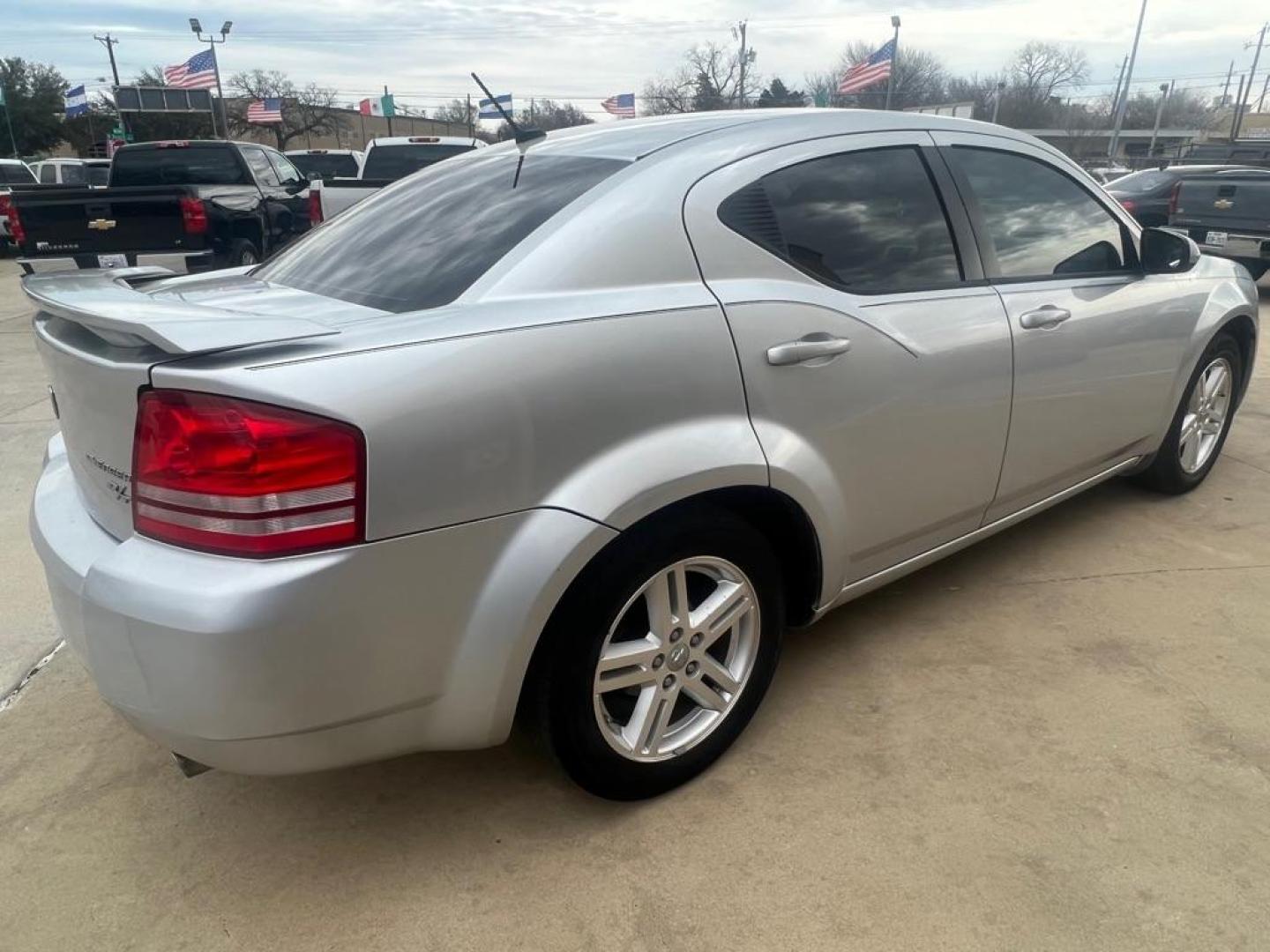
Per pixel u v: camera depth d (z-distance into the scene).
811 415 2.29
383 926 1.94
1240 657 2.84
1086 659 2.84
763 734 2.52
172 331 1.62
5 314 10.24
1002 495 2.98
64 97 50.44
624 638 2.16
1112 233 3.32
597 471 1.91
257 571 1.60
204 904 2.01
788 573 2.53
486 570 1.81
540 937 1.91
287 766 1.75
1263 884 1.98
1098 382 3.18
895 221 2.60
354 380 1.64
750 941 1.88
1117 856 2.07
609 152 2.39
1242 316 3.90
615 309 1.98
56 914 1.99
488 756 2.48
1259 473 4.41
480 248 2.11
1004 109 63.09
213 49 41.78
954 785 2.30
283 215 11.05
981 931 1.89
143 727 1.76
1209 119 76.62
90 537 1.92
